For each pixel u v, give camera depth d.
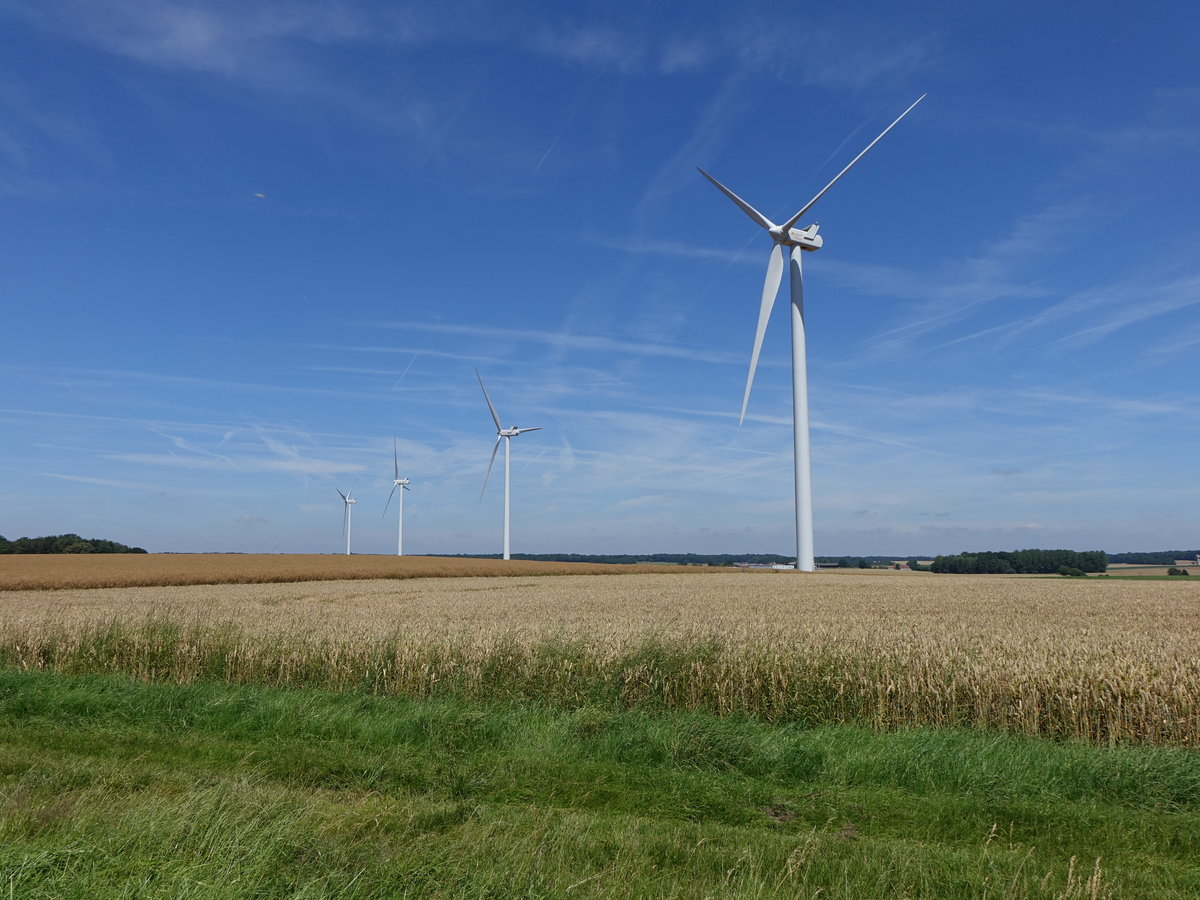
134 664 15.54
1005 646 14.27
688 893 5.46
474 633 15.55
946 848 6.75
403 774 8.66
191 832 5.59
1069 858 6.61
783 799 8.16
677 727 10.12
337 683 14.15
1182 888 6.03
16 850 5.07
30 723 11.24
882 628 17.75
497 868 5.63
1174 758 8.59
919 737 9.56
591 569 81.38
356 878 5.06
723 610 26.83
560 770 9.01
